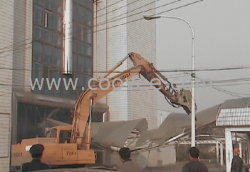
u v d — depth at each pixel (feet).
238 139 56.80
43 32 65.16
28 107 59.52
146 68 57.41
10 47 56.70
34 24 63.57
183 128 62.80
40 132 60.59
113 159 59.06
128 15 80.38
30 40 62.13
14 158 51.72
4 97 54.80
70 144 48.08
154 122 84.94
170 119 65.00
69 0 68.49
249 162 45.88
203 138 72.38
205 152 81.20
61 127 50.90
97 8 78.48
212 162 77.41
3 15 56.24
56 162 46.37
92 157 49.55
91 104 51.85
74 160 47.98
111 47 80.59
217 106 60.85
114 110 78.02
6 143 54.13
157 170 65.51
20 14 60.95
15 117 56.13
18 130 57.06
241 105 47.78
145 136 63.21
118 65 55.83
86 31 74.95
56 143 47.70
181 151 81.82
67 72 66.28
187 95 59.98
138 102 80.59
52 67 66.23
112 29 80.74
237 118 37.58
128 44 79.41
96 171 14.43
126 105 76.95
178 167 70.33
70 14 68.39
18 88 58.95
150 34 87.10
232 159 34.86
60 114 65.57
